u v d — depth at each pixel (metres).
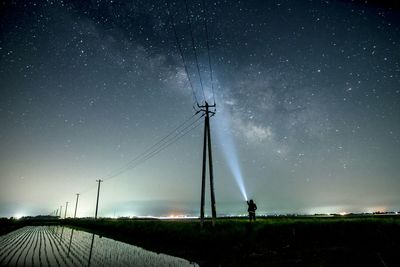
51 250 19.00
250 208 20.23
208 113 22.06
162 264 13.34
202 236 18.69
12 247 20.95
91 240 27.20
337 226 15.60
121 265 13.15
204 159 21.75
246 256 14.13
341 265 11.40
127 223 35.69
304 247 14.17
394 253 11.92
